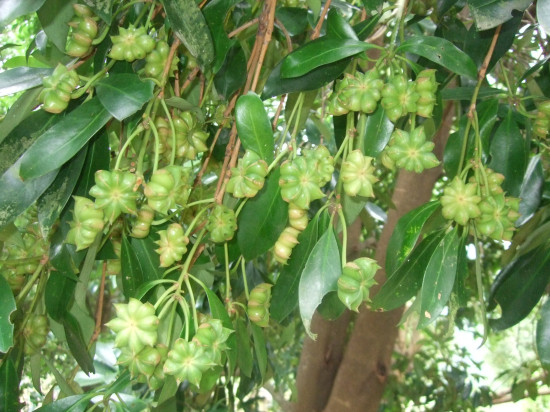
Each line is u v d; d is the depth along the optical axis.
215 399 0.82
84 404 0.34
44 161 0.31
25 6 0.31
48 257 0.42
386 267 0.37
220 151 0.49
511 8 0.33
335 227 0.39
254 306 0.40
